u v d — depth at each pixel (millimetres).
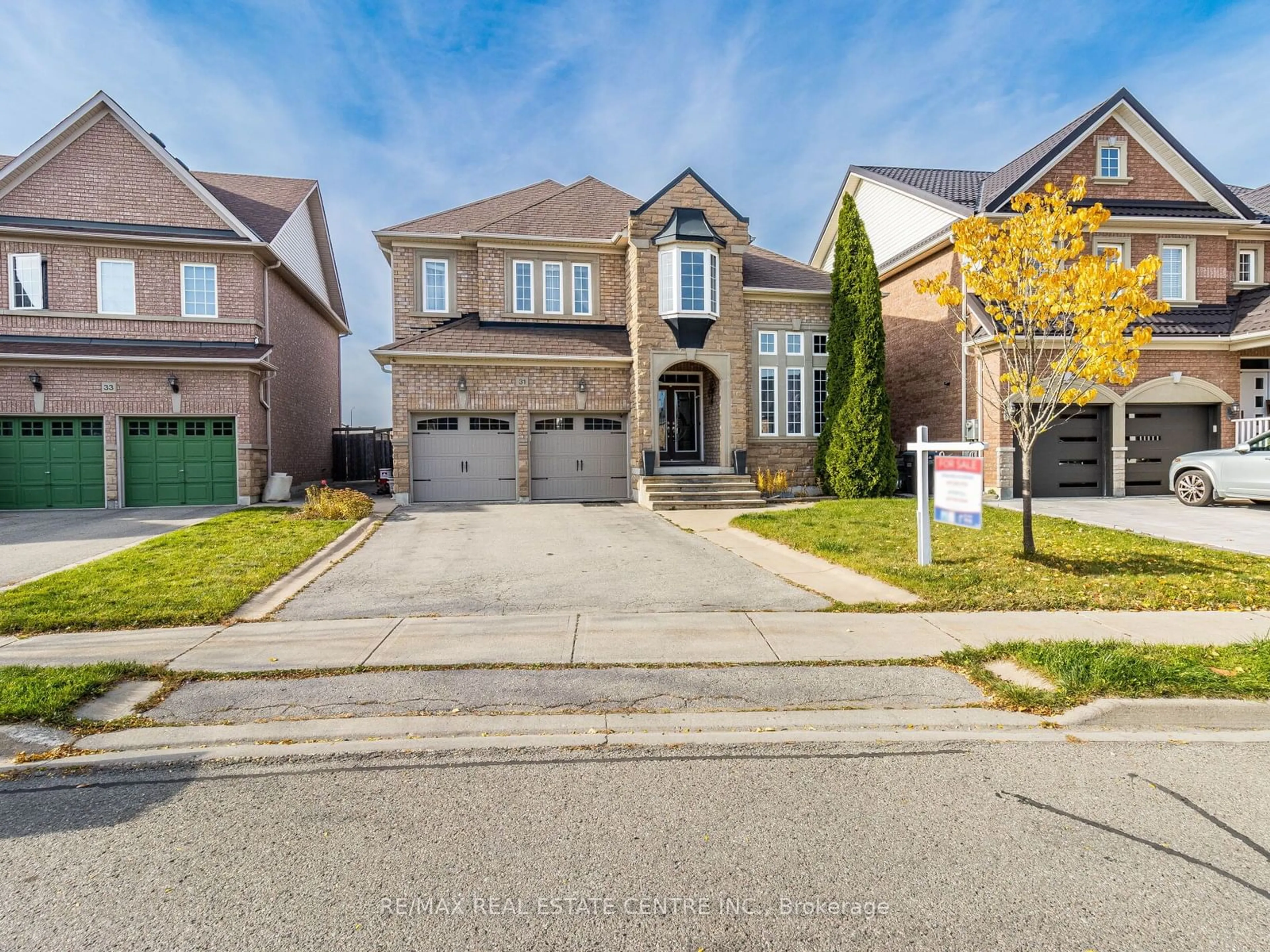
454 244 18594
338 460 25781
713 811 3354
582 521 13375
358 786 3637
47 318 16609
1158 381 15672
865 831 3162
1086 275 7320
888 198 20266
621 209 20391
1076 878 2791
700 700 4707
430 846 3070
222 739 4180
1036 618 6305
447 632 6168
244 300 17812
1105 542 9461
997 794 3496
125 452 16531
